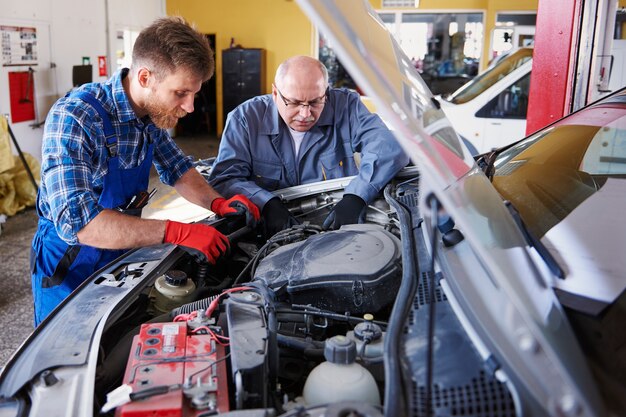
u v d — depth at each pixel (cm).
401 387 90
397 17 957
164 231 165
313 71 223
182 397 102
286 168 252
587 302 110
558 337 97
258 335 118
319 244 159
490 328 97
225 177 233
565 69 343
